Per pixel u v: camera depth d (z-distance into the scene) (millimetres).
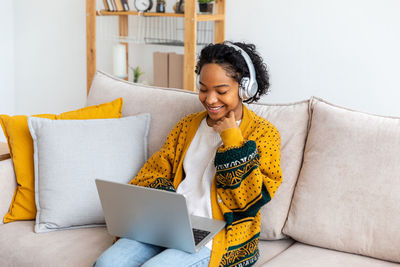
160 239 1387
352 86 2996
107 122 1809
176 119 1862
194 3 2834
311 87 3117
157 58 3230
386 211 1452
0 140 3877
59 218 1694
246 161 1423
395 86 2875
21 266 1575
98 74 2145
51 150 1729
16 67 4090
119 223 1436
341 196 1521
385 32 2840
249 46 1613
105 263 1355
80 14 3738
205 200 1529
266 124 1586
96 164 1741
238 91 1533
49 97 4031
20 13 3961
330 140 1577
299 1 3033
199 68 1548
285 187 1637
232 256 1448
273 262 1460
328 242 1532
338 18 2947
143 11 3121
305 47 3078
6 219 1779
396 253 1432
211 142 1599
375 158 1496
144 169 1734
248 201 1458
